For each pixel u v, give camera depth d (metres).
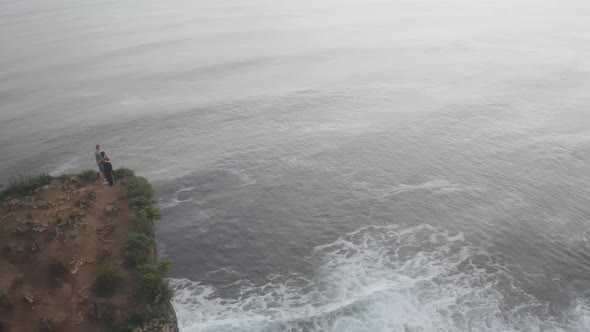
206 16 195.00
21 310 20.83
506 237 41.84
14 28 172.38
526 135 63.31
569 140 61.09
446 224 44.09
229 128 69.00
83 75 101.12
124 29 163.25
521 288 35.53
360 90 86.06
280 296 35.12
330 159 58.06
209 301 34.78
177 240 42.59
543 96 79.31
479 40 132.25
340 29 158.00
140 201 28.69
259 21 178.88
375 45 129.25
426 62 107.31
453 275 36.91
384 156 58.53
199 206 48.09
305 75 97.75
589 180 51.09
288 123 70.38
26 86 93.62
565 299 34.53
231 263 39.50
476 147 60.25
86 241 25.27
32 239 24.42
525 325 32.00
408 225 44.09
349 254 40.06
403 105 77.00
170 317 23.95
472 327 31.67
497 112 72.44
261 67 105.50
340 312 32.91
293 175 54.31
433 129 66.44
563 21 161.50
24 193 28.97
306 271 38.06
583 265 38.19
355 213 46.31
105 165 29.38
